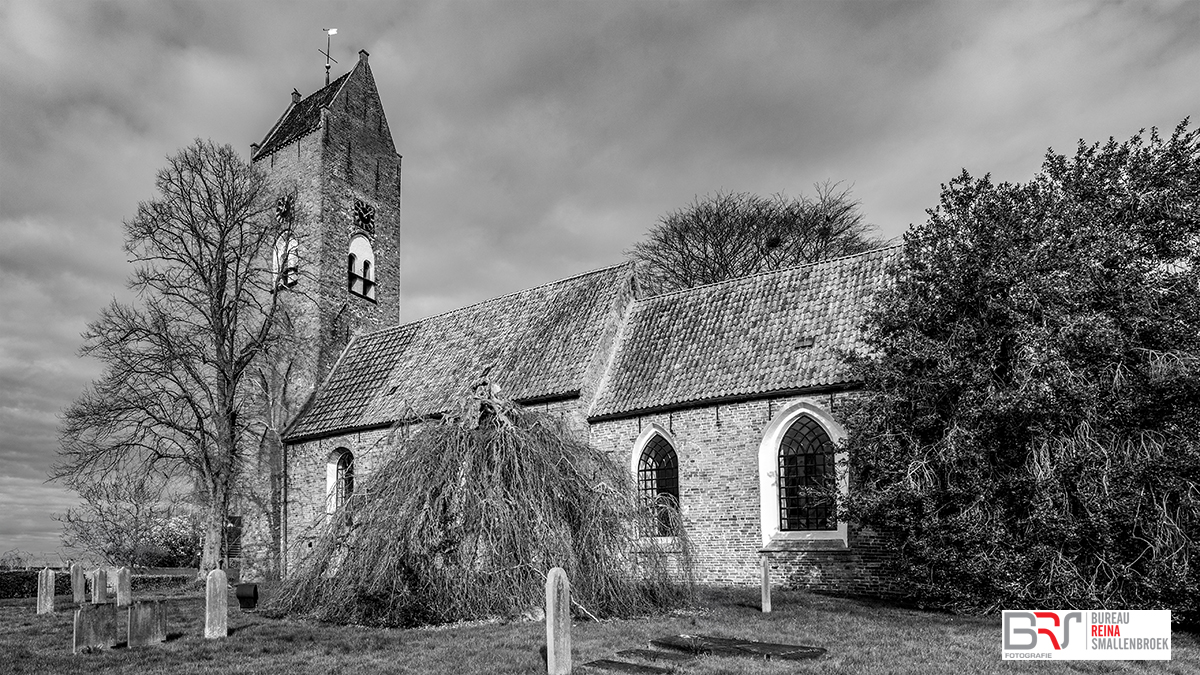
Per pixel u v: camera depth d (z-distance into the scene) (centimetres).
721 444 2016
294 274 3222
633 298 2575
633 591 1439
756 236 3847
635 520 1496
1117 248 1362
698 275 3922
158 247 2656
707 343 2211
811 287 2192
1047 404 1282
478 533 1360
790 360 1989
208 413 2664
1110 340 1289
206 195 2725
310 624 1405
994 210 1457
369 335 3250
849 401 1611
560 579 973
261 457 3048
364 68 3541
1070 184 1471
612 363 2364
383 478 1461
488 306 2908
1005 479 1352
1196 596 1223
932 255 1508
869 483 1474
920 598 1526
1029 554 1301
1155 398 1277
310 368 3111
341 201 3325
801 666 976
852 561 1803
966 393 1366
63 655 1148
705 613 1460
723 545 1981
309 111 3497
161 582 2641
